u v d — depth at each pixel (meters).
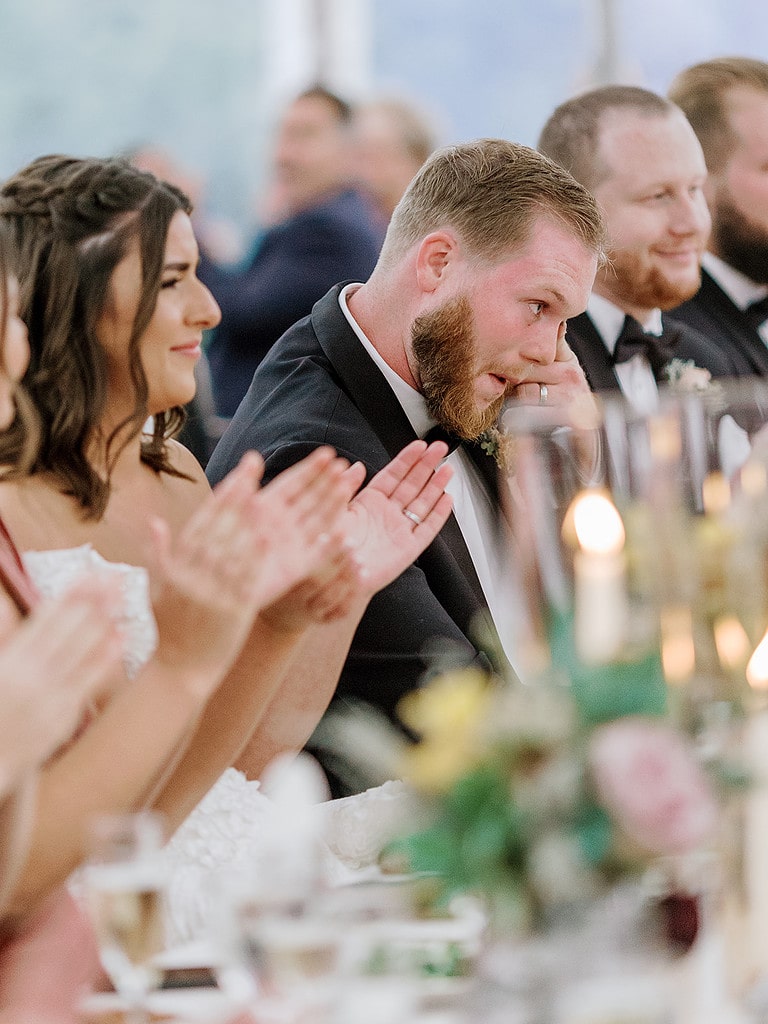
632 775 1.91
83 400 3.43
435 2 11.90
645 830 1.90
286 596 3.22
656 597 2.52
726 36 11.41
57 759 2.81
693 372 5.36
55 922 2.72
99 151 11.80
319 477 2.93
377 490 3.50
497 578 4.55
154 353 3.46
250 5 11.84
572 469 2.61
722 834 2.31
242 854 3.52
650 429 2.64
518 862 1.97
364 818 3.74
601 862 1.94
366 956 2.26
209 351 8.64
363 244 8.62
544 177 4.32
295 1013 2.15
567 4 11.76
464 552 4.39
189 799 3.26
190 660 2.70
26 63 11.69
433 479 3.53
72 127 11.78
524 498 2.63
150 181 3.47
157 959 2.55
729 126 6.14
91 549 3.45
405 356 4.41
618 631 2.30
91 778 2.67
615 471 2.61
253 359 8.50
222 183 11.91
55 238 3.40
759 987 2.24
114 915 2.23
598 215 4.39
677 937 2.20
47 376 3.41
